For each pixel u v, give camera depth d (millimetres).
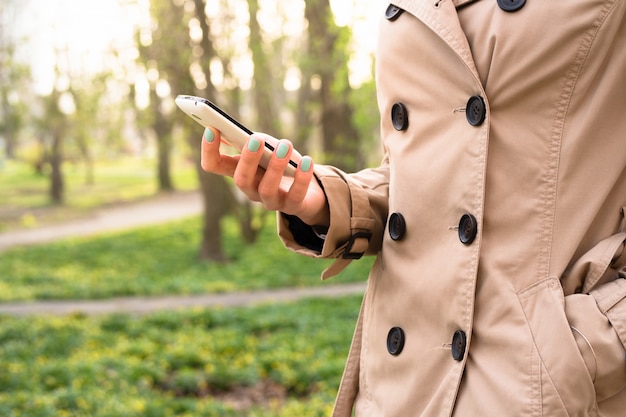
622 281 1265
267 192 1325
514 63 1274
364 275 18438
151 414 7043
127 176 55844
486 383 1255
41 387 8070
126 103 19281
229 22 18500
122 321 12594
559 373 1189
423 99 1386
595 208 1273
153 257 24125
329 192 1417
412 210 1381
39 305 16344
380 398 1421
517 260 1273
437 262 1339
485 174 1282
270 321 12391
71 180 52844
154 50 17281
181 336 11539
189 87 17891
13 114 42656
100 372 8648
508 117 1296
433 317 1343
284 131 21375
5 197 43719
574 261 1297
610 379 1220
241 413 7578
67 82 26328
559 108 1276
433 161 1355
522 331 1236
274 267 20594
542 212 1275
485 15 1324
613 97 1279
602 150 1283
